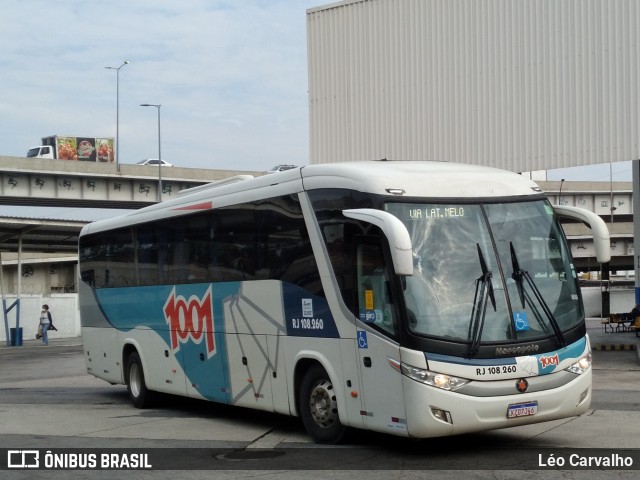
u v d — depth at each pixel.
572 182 83.19
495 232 9.98
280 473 9.14
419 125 27.20
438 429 9.21
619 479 8.52
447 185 10.10
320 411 10.90
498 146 25.42
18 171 58.78
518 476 8.70
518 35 25.09
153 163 74.38
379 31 28.27
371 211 9.59
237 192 12.73
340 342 10.36
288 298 11.38
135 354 15.84
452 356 9.29
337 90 29.27
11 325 49.31
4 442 11.60
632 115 22.70
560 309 9.99
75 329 52.97
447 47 26.64
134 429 12.79
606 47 23.23
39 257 85.25
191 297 13.86
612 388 16.61
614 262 78.81
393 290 9.47
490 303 9.60
